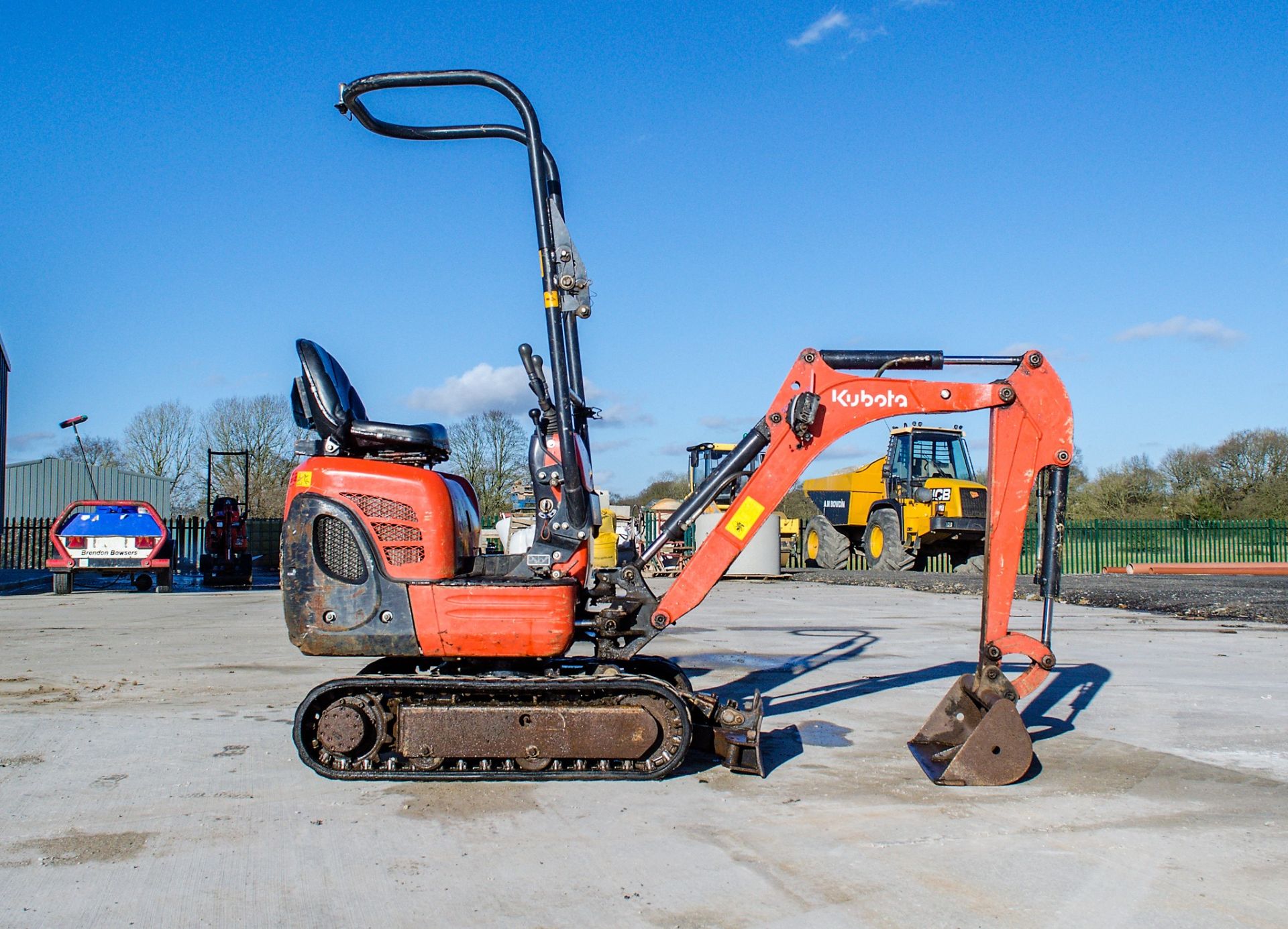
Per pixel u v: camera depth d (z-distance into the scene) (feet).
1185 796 14.48
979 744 14.99
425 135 17.74
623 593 16.70
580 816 13.50
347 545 15.46
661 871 11.51
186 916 10.30
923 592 52.85
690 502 16.83
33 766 15.96
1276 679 23.81
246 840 12.52
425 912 10.37
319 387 16.70
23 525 79.77
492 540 66.18
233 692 22.36
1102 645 30.04
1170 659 27.02
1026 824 13.19
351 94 16.69
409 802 14.07
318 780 15.17
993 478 16.53
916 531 66.85
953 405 16.58
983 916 10.30
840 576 64.34
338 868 11.60
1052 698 21.43
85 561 53.21
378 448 16.84
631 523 50.72
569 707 15.06
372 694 15.21
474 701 15.37
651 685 15.03
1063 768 15.96
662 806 13.96
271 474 141.49
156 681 23.76
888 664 26.50
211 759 16.44
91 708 20.61
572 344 16.83
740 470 16.98
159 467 151.43
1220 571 73.51
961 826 13.12
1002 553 16.46
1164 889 10.99
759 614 40.16
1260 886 11.09
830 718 19.67
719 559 16.52
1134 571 74.43
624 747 14.93
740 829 12.98
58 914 10.32
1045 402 16.51
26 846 12.29
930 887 11.05
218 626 36.22
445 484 15.96
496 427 128.26
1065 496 16.57
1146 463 147.95
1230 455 140.67
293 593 15.35
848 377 16.80
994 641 16.42
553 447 15.97
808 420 16.26
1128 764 16.19
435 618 15.23
